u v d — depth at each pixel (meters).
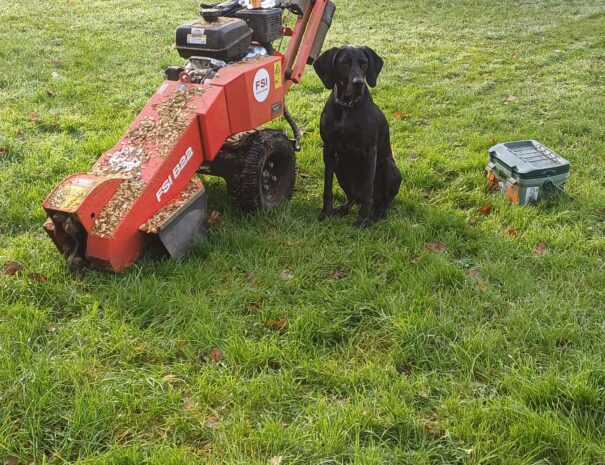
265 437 2.70
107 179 3.79
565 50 10.05
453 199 5.24
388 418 2.79
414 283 3.85
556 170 4.95
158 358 3.25
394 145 6.36
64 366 3.08
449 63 9.41
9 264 3.97
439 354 3.24
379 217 4.89
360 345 3.39
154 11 12.42
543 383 2.94
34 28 10.73
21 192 4.99
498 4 13.76
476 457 2.62
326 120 4.60
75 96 7.65
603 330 3.40
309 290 3.86
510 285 3.84
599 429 2.76
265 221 4.69
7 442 2.67
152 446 2.68
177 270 3.92
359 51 4.44
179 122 4.13
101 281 3.77
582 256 4.19
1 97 7.41
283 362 3.19
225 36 4.39
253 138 4.68
